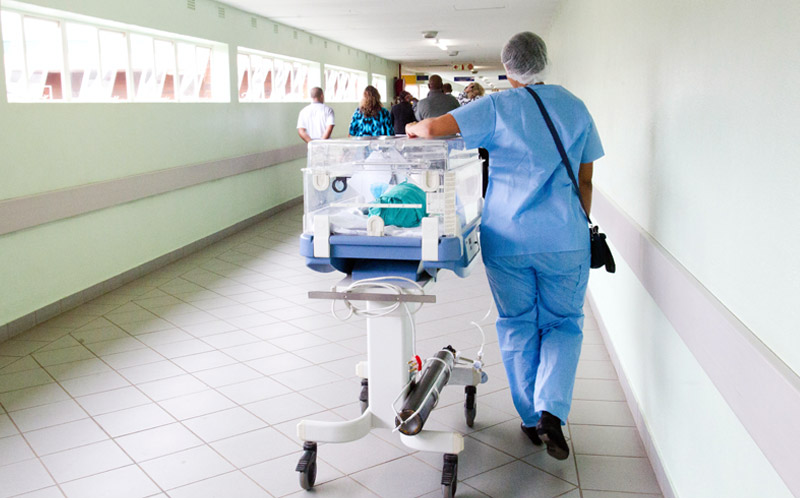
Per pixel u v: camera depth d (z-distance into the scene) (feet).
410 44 43.11
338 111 42.73
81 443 9.09
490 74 81.20
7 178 13.66
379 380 8.05
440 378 8.44
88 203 16.12
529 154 8.13
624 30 11.50
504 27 34.17
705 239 6.38
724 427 5.74
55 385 11.09
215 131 24.34
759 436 4.66
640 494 7.81
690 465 6.81
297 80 35.73
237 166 25.76
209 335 13.65
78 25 17.04
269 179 30.19
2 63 13.48
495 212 8.40
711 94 6.25
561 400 7.97
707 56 6.40
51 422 9.73
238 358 12.32
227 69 25.49
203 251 22.45
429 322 14.58
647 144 9.28
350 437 7.89
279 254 21.91
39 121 14.64
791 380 4.18
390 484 8.07
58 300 15.19
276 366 11.91
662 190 8.28
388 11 27.76
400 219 7.89
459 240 7.48
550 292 8.61
